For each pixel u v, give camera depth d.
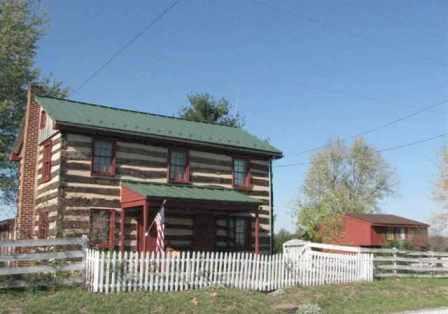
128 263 17.03
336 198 68.12
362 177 73.88
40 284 16.03
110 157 24.14
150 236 24.67
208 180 27.08
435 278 27.66
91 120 23.91
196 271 18.66
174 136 25.78
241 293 17.73
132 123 25.67
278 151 29.45
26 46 39.91
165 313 14.61
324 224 47.38
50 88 42.09
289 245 35.06
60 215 22.31
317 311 16.50
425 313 17.33
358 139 74.12
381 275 26.06
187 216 26.19
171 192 23.84
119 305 14.83
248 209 25.20
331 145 74.50
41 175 25.11
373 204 72.38
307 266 22.12
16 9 38.91
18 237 24.98
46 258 16.36
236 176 28.31
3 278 15.76
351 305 18.47
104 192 23.59
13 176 40.84
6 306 13.84
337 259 23.44
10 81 39.19
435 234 50.47
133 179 24.55
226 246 27.19
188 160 26.56
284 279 21.17
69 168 22.84
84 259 16.95
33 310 13.65
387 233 49.62
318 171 73.75
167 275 17.83
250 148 28.38
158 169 25.47
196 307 15.36
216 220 27.08
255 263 20.39
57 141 23.48
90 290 16.30
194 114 53.34
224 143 27.47
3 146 38.94
